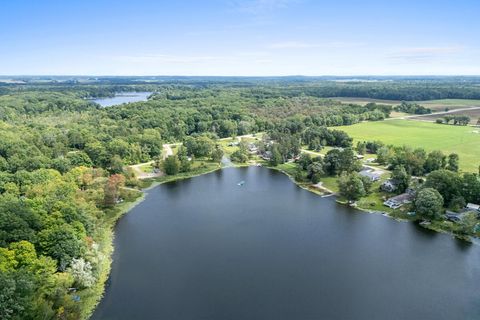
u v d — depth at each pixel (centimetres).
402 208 16488
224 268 12006
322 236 14288
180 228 15088
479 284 11062
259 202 18162
